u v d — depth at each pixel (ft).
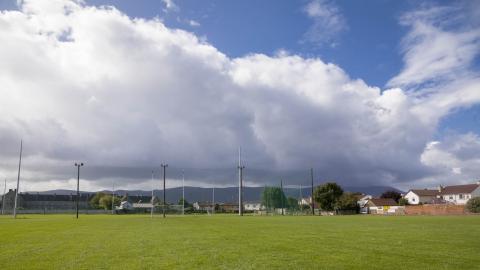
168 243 93.61
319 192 482.69
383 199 608.19
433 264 60.44
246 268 57.67
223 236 114.62
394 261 63.41
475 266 58.59
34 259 68.23
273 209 567.18
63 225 190.19
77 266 60.64
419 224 172.55
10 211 590.14
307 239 103.04
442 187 602.03
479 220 208.54
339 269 56.59
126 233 130.00
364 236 111.45
